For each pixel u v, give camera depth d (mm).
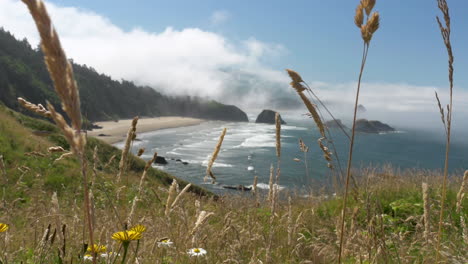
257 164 77625
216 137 145500
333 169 2043
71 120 645
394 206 6168
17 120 22578
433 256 2844
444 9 1522
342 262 2947
